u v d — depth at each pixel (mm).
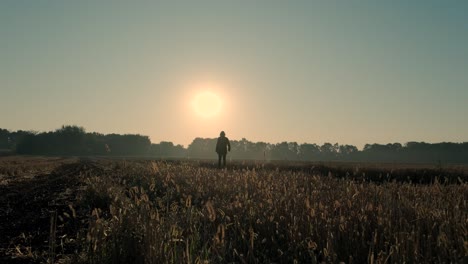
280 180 12977
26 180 24047
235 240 6059
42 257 6488
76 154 179625
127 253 5758
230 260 5625
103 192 12414
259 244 6094
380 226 6051
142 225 6125
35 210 11391
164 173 17562
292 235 6066
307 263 5531
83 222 8953
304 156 181875
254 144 189125
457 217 6070
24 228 8859
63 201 13250
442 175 22453
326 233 5848
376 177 22391
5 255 6715
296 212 6883
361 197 8375
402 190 10289
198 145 195625
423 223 6234
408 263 4738
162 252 5285
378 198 8594
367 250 5457
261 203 7527
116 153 198125
